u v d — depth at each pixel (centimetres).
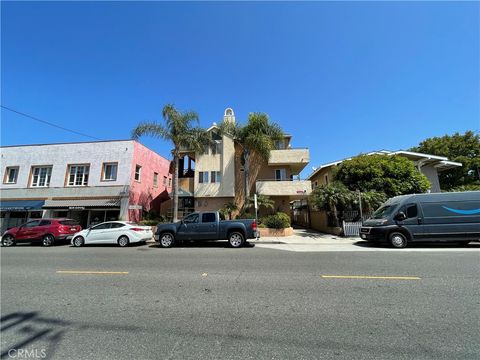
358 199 1752
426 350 324
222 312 454
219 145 2509
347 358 308
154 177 2597
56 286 627
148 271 771
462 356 309
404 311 446
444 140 3042
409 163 1934
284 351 326
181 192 2466
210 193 2394
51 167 2269
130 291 580
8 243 1525
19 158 2309
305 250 1179
